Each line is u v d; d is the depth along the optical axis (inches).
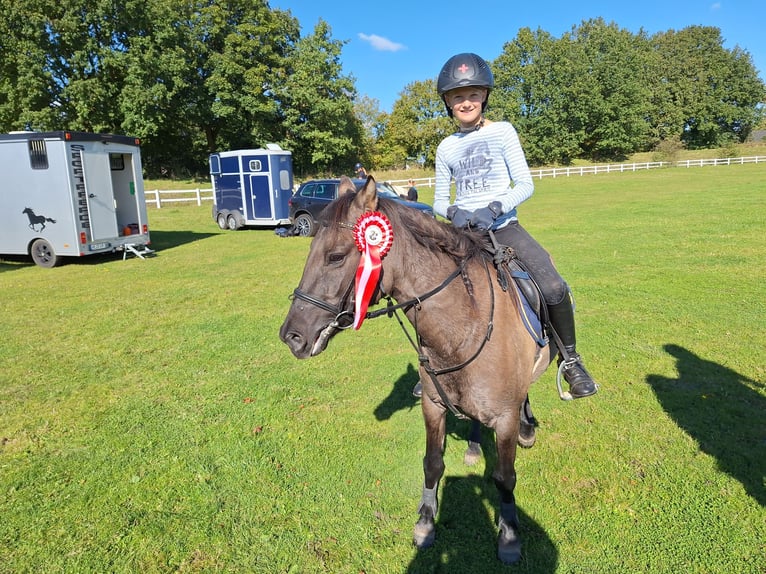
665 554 107.6
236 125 1584.6
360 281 82.9
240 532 118.6
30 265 463.5
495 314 92.7
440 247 91.0
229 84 1477.6
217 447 154.1
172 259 477.4
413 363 217.8
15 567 109.3
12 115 1251.8
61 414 175.9
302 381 200.7
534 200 907.4
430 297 89.5
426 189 1327.5
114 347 241.0
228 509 126.5
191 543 115.5
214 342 246.4
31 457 150.2
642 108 2399.1
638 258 398.3
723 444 146.3
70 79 1256.8
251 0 1524.4
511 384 93.4
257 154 671.1
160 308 307.4
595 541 112.3
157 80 1339.8
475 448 143.3
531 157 2385.6
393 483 135.1
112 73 1320.1
